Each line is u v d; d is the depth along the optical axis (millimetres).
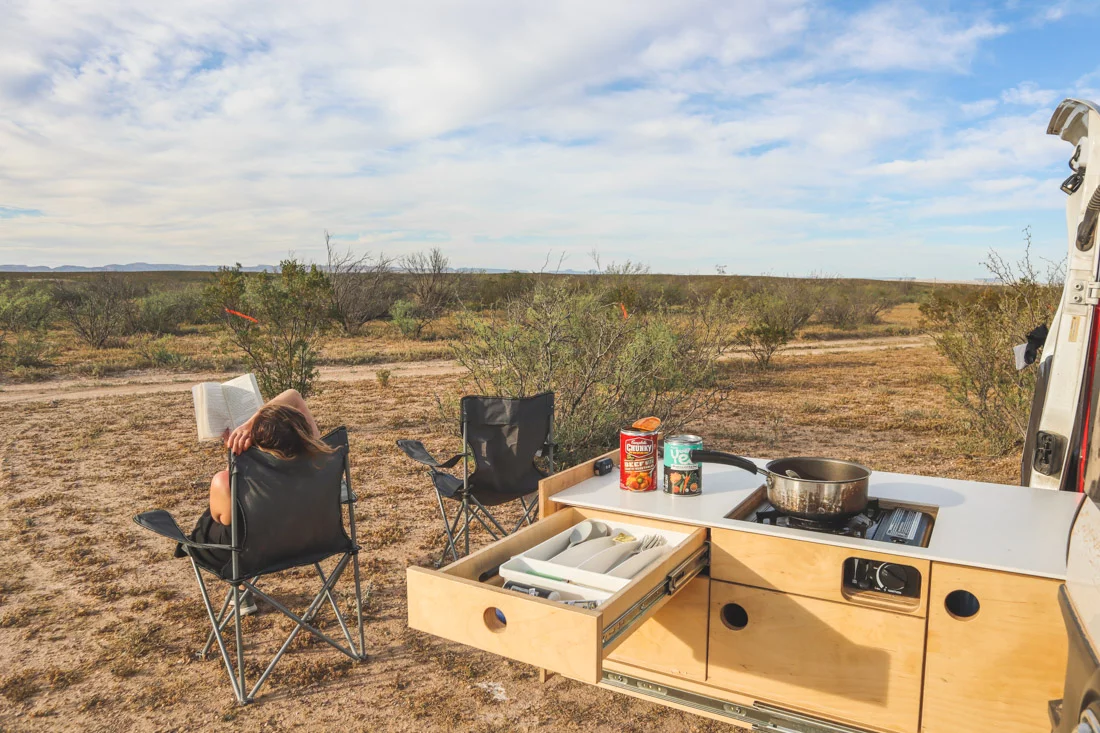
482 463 4094
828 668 2283
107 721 2928
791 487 2320
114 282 23719
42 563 4711
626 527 2648
